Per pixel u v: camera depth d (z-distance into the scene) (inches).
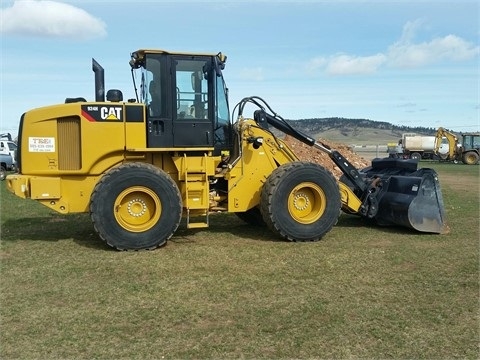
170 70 313.0
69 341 171.2
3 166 1011.3
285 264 264.5
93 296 215.3
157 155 321.7
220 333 177.3
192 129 317.7
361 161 843.4
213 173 319.6
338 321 188.2
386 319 190.5
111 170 291.7
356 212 365.7
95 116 304.2
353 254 286.0
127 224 294.8
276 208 314.7
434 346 168.1
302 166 319.6
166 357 159.6
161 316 192.9
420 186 345.4
